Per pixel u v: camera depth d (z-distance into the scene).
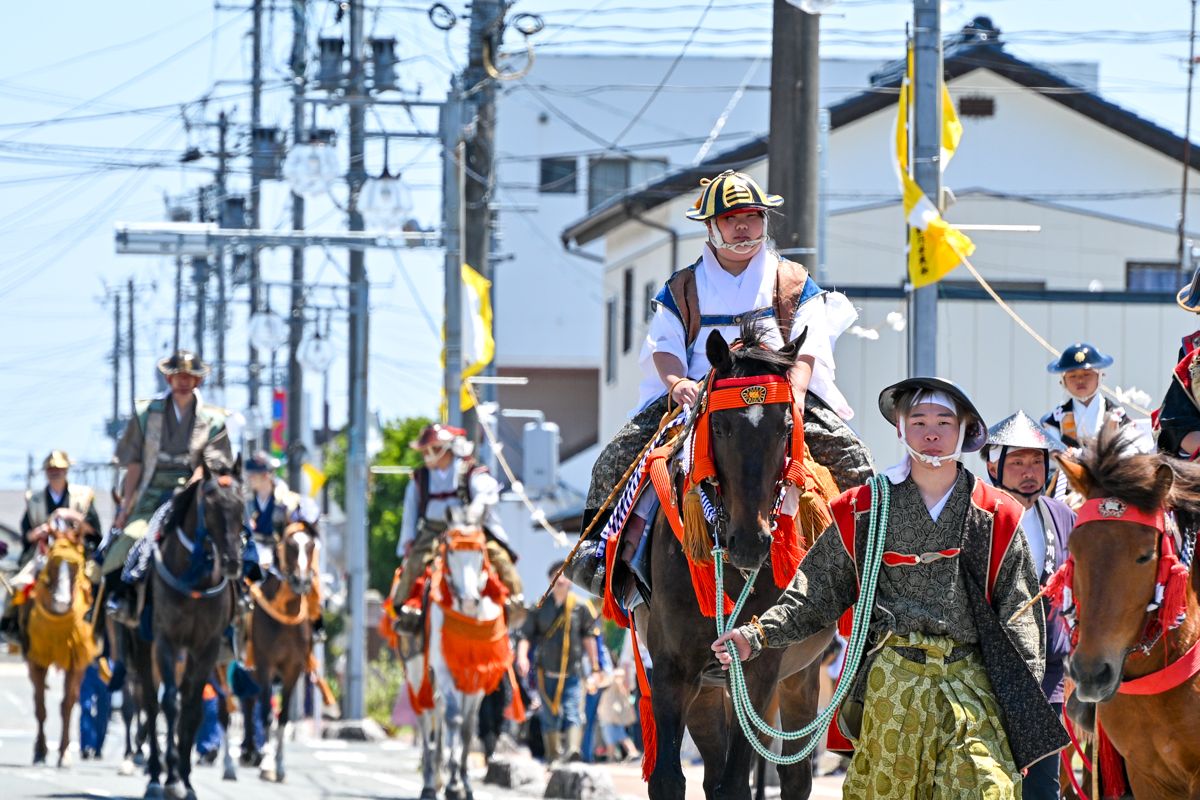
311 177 67.25
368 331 89.44
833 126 90.44
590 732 61.03
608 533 26.34
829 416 26.50
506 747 70.00
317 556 56.53
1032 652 21.11
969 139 91.88
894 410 21.88
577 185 148.62
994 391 67.81
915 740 20.88
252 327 92.81
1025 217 83.75
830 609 21.83
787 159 41.31
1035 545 29.19
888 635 21.30
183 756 43.09
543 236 148.00
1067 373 34.38
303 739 80.25
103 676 62.44
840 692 21.48
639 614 26.75
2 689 126.75
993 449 31.05
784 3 41.41
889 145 90.62
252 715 61.25
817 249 41.59
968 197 83.94
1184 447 24.81
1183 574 21.19
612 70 148.75
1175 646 22.05
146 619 44.09
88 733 62.59
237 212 101.12
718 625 23.73
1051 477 32.72
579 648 60.25
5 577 57.91
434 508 48.31
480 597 46.00
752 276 26.92
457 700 46.34
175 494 44.06
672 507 24.81
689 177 95.38
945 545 21.16
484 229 74.12
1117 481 21.16
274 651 54.78
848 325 27.70
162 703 44.28
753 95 149.25
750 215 26.73
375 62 74.69
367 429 88.88
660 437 26.17
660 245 100.69
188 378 46.19
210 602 43.19
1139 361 68.12
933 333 40.41
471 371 69.38
